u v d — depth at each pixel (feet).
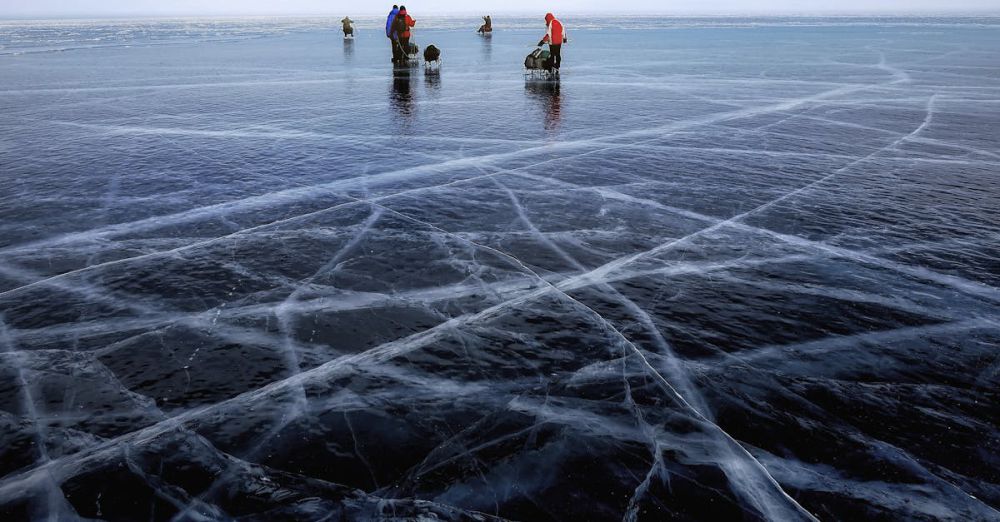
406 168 25.26
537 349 11.51
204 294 13.65
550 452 8.75
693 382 10.48
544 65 59.62
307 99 45.47
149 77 58.23
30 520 7.52
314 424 9.34
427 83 55.93
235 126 34.55
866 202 20.86
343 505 7.78
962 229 18.24
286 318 12.61
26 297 13.41
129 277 14.46
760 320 12.67
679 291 13.99
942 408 9.87
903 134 32.78
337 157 27.17
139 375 10.60
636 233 17.79
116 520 7.52
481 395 10.11
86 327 12.19
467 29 183.93
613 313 12.94
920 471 8.48
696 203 20.70
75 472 8.32
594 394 10.14
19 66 67.36
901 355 11.40
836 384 10.46
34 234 17.24
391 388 10.28
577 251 16.38
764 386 10.39
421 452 8.77
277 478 8.24
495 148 29.17
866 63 74.08
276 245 16.52
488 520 7.55
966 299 13.70
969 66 69.26
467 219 18.86
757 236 17.57
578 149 29.04
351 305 13.20
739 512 7.70
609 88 52.47
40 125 34.14
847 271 15.17
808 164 26.27
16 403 9.80
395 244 16.69
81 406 9.76
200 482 8.15
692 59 81.05
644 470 8.41
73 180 22.80
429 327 12.30
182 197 20.86
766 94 48.55
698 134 32.89
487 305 13.24
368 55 87.15
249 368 10.84
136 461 8.54
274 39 129.59
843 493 8.09
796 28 195.11
